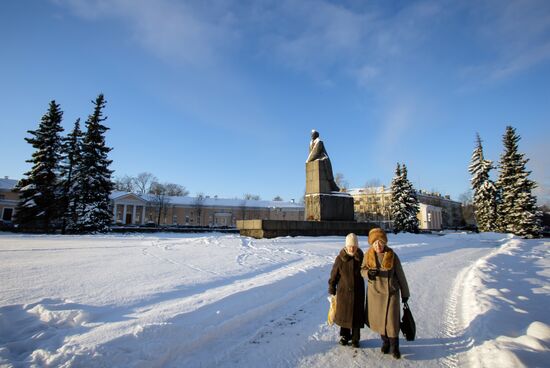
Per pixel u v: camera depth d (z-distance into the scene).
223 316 5.43
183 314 5.17
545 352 4.08
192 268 9.39
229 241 15.69
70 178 34.91
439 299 7.47
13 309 5.18
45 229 34.25
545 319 5.55
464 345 4.79
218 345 4.65
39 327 4.60
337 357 4.39
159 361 3.95
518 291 7.96
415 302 7.18
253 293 6.68
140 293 6.52
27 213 33.22
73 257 10.98
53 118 35.88
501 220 42.34
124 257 11.11
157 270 8.90
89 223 32.84
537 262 14.84
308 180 21.59
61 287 6.73
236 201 90.06
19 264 9.24
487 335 4.90
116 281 7.46
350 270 4.85
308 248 14.80
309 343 4.84
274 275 8.55
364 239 19.52
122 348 3.90
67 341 4.10
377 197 83.06
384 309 4.50
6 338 4.29
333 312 4.82
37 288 6.56
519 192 40.41
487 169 45.62
